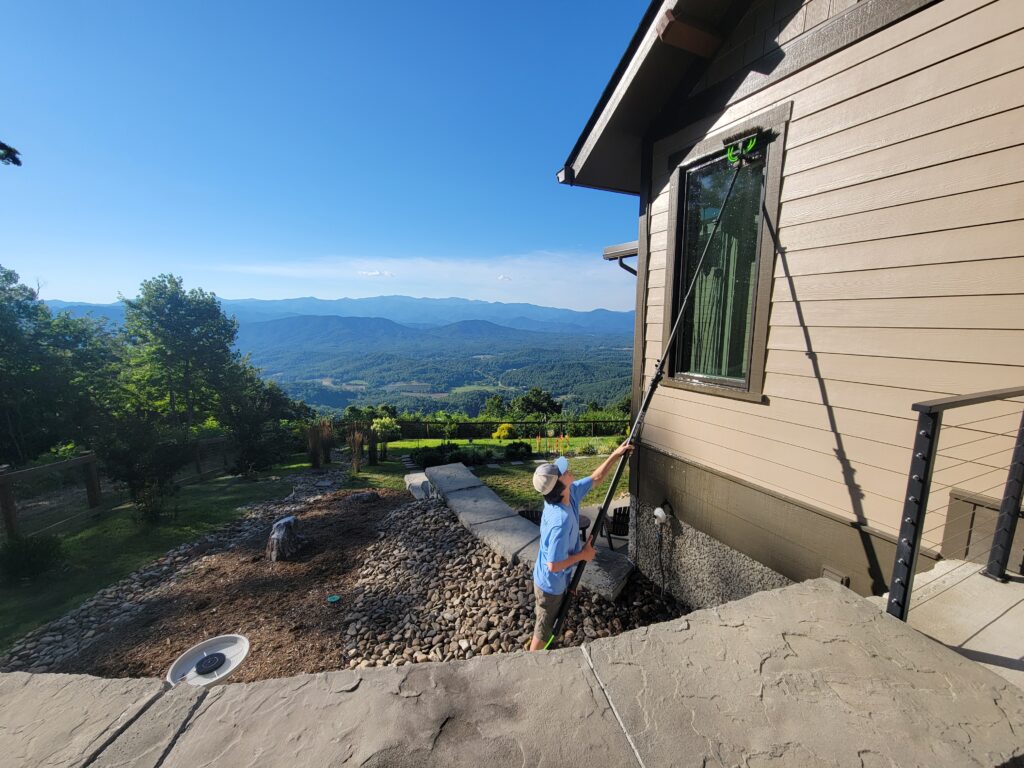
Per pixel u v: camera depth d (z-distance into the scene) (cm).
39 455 1581
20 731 121
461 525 518
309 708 127
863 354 241
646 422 419
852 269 243
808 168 263
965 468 210
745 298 317
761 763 111
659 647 154
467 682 136
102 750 114
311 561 490
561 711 126
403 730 119
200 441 979
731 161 301
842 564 258
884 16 221
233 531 632
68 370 1722
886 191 225
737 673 142
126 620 397
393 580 423
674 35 310
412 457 1204
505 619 345
